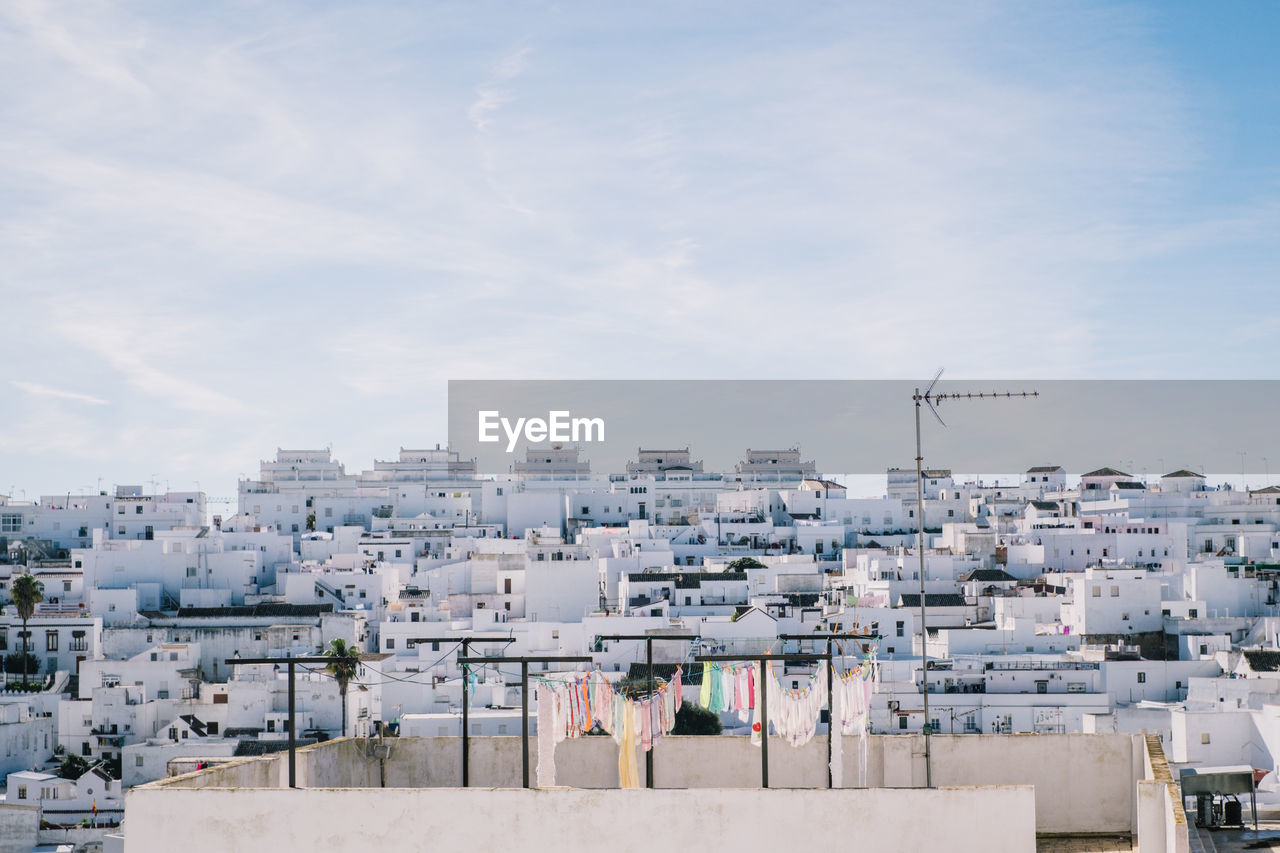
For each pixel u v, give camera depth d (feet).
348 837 102.01
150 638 619.26
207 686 513.45
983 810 103.14
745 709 124.16
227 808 102.27
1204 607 592.60
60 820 456.04
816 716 122.93
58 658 636.48
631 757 119.55
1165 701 500.74
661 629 546.26
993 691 501.97
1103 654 527.40
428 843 102.12
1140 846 102.32
